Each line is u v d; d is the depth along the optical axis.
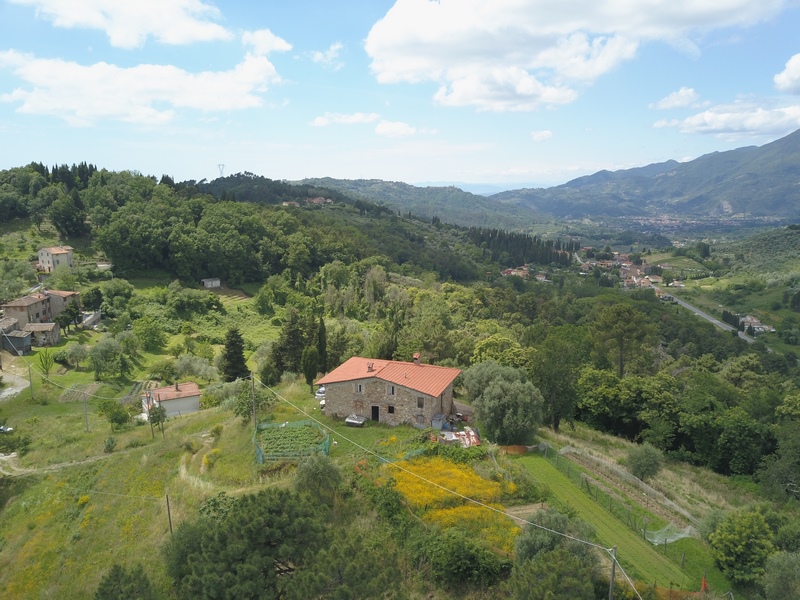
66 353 79.19
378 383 46.00
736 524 30.48
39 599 31.16
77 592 30.75
